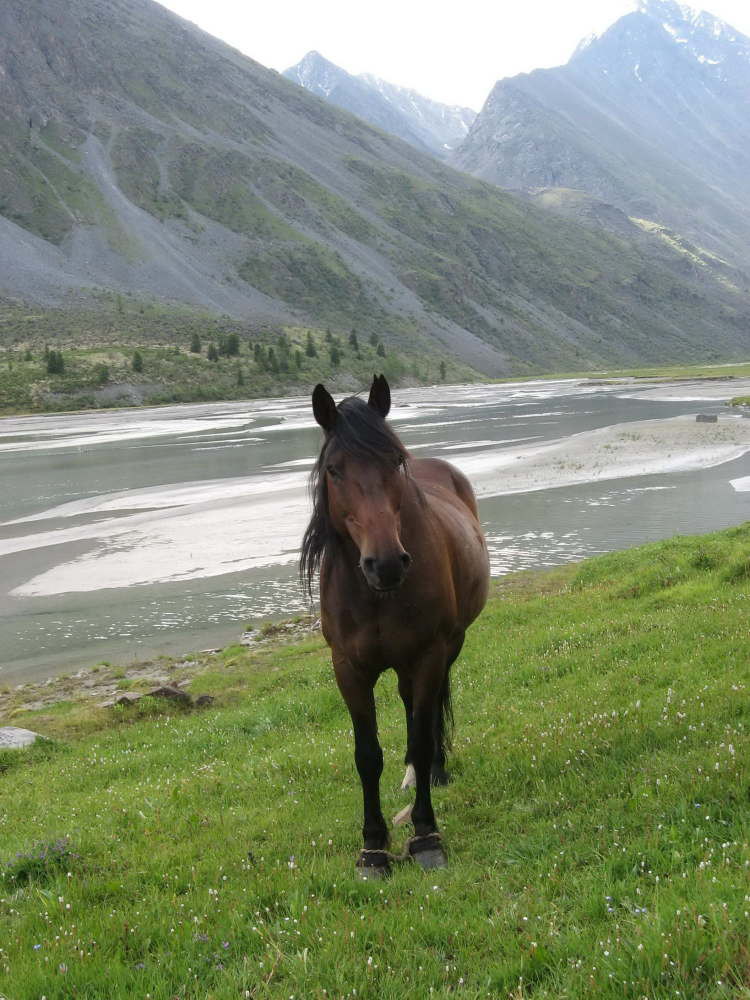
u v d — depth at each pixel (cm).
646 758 632
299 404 12762
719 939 357
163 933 473
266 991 393
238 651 1636
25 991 422
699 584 1345
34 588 2372
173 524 3141
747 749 585
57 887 568
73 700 1422
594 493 3356
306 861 571
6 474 5031
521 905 439
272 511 3272
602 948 374
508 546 2491
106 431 8288
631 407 8600
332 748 873
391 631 552
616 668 974
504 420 7462
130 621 2002
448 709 710
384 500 512
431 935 432
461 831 593
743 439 4875
